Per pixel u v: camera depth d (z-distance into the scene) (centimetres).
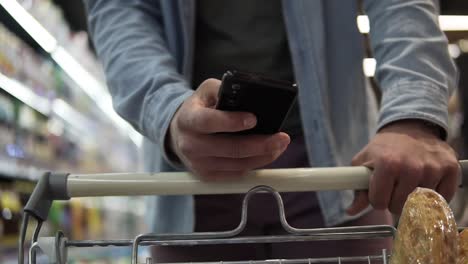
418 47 75
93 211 304
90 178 67
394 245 57
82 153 304
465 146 233
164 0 90
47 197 66
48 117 254
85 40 298
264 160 64
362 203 72
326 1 94
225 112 58
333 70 93
